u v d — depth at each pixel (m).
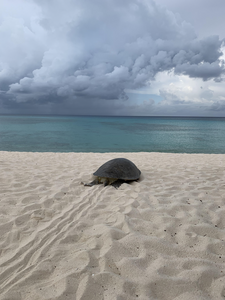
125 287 1.93
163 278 2.04
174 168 6.74
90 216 3.34
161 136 29.39
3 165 6.55
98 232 2.85
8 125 45.16
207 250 2.50
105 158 8.83
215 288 1.96
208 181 5.23
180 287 1.96
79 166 6.84
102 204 3.79
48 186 4.71
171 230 2.96
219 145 20.81
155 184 5.03
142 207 3.68
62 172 5.95
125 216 3.25
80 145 20.16
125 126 52.34
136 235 2.76
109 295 1.84
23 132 30.86
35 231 2.89
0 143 20.03
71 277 2.04
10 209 3.48
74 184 4.90
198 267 2.21
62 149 17.75
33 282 2.00
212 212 3.49
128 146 19.94
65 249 2.51
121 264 2.23
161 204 3.79
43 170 6.13
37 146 18.94
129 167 5.25
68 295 1.84
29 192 4.24
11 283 2.00
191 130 41.47
